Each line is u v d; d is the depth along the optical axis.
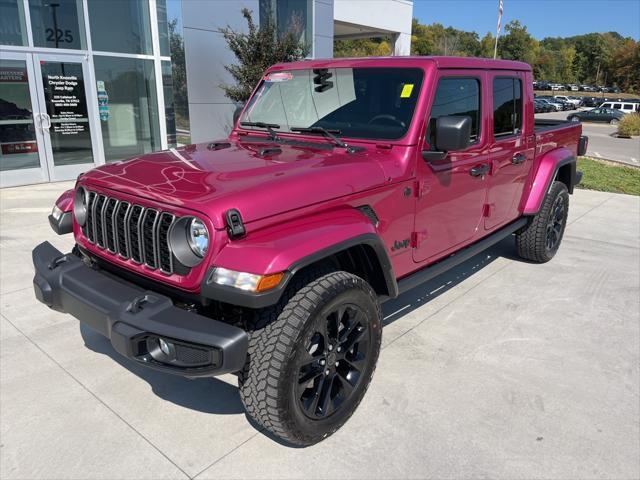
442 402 3.07
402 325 4.05
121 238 2.73
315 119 3.64
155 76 11.28
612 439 2.78
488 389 3.21
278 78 3.97
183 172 2.76
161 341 2.38
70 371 3.35
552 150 5.32
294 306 2.40
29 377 3.28
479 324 4.10
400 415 2.95
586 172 13.02
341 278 2.56
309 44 12.09
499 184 4.33
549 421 2.92
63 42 9.73
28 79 9.31
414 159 3.23
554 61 125.12
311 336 2.43
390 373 3.37
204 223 2.31
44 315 4.12
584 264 5.57
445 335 3.90
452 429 2.84
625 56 109.19
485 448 2.70
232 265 2.25
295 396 2.44
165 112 11.59
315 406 2.61
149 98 11.34
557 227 5.62
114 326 2.38
